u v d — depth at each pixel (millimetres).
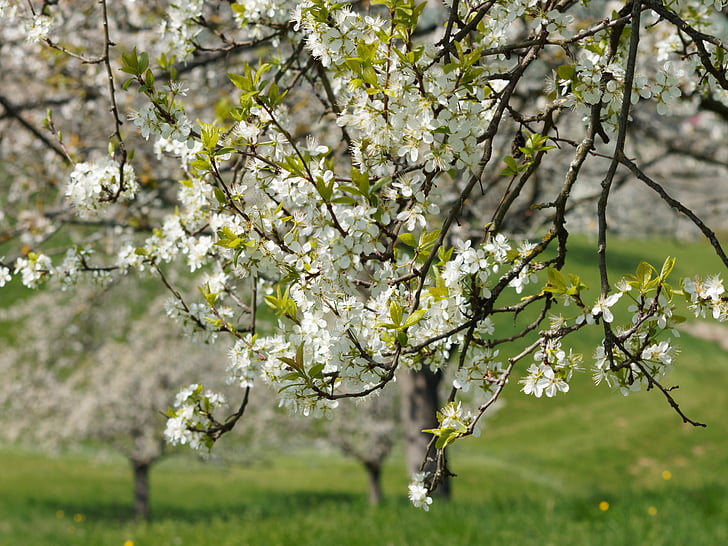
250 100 2236
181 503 22031
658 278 2053
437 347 2463
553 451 24578
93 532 10562
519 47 2377
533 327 2324
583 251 31156
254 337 2893
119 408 18172
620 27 2457
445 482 12875
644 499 8844
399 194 2328
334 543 7332
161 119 2359
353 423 19031
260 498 22766
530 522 7895
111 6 6801
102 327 17516
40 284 3680
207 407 3020
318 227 2176
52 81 6895
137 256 3436
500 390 2266
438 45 2248
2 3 3805
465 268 2260
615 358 2205
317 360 2268
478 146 2451
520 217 6789
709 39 2326
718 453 23219
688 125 9352
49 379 18500
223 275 3271
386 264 2244
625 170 9461
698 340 32750
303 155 2256
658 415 26359
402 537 7328
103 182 3285
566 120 8328
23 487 21641
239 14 3465
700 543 6746
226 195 2330
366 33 2189
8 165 7902
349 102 2207
